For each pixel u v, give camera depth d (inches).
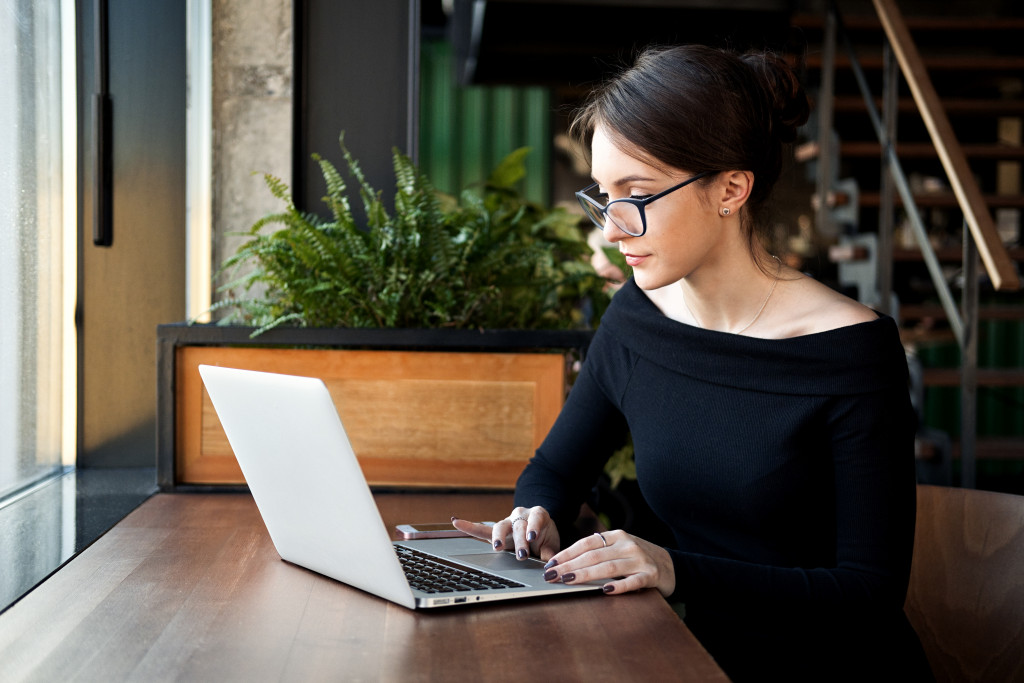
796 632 47.1
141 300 76.1
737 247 48.8
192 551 46.3
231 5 78.6
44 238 67.5
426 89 277.4
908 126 196.7
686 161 44.0
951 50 203.9
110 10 75.0
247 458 43.0
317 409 36.3
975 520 49.8
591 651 32.9
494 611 37.3
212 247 79.4
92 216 74.5
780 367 46.9
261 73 79.3
